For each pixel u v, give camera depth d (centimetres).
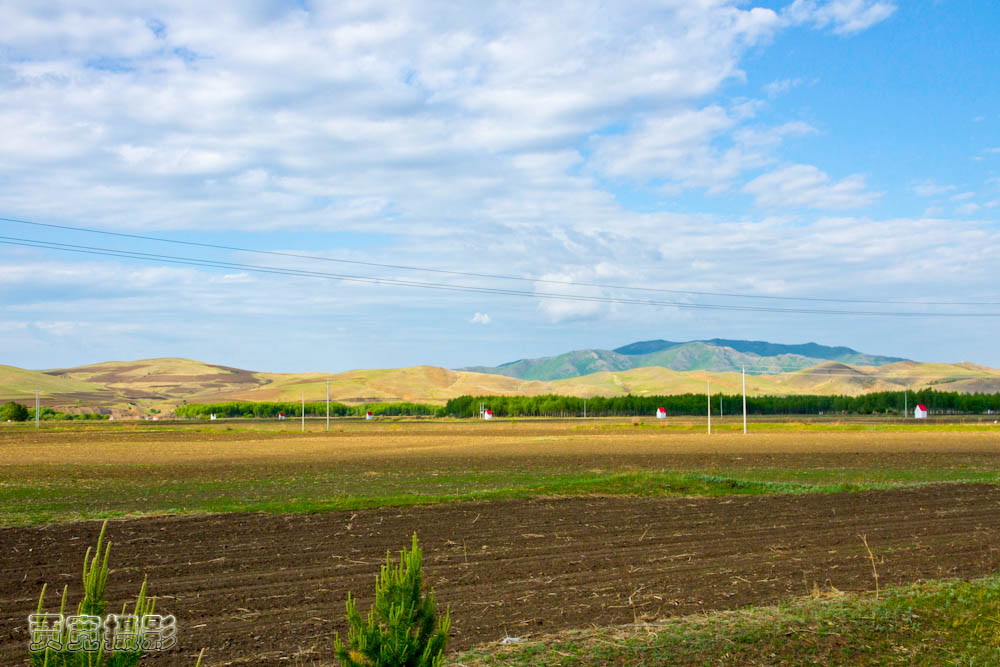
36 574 1425
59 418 18862
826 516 2150
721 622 1062
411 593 637
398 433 8644
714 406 16600
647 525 1983
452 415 18175
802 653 948
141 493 2898
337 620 1118
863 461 4422
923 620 1087
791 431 8394
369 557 1572
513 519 2067
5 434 8712
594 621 1096
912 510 2267
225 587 1321
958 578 1348
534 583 1346
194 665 926
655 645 962
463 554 1608
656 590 1290
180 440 7350
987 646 980
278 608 1187
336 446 6212
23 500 2667
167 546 1683
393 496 2700
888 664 921
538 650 939
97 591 527
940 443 6075
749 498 2525
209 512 2173
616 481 2833
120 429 10325
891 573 1416
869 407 16512
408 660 618
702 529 1930
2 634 1069
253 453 5409
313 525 1959
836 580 1359
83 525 1952
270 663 934
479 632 1045
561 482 3114
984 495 2617
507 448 5719
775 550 1662
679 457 4712
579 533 1864
